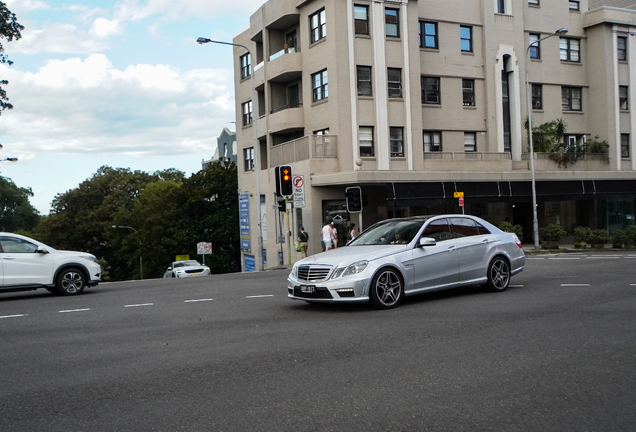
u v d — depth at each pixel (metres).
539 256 25.67
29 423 5.04
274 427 4.74
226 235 47.31
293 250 33.12
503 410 4.99
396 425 4.70
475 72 35.75
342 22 31.00
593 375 5.97
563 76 39.06
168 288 16.00
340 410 5.09
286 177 24.17
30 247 14.55
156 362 7.08
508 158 35.28
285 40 36.50
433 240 10.84
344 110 30.97
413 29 32.69
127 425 4.91
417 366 6.46
